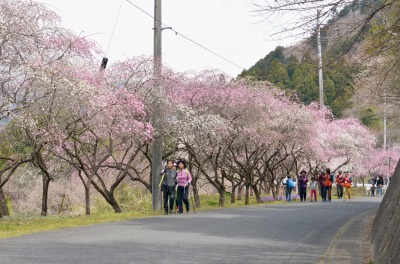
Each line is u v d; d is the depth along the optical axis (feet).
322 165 202.59
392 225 31.04
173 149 109.40
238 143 132.67
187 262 33.65
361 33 35.19
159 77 93.25
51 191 120.37
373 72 61.21
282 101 151.12
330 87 238.48
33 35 70.13
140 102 85.76
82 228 55.36
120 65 93.25
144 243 42.50
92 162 91.35
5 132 79.97
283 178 185.68
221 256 36.60
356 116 216.74
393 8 37.52
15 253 36.17
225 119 116.78
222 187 118.73
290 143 157.79
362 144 213.66
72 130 77.66
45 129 74.08
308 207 101.14
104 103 77.25
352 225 60.95
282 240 46.57
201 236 48.16
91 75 81.61
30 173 109.50
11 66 71.26
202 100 114.32
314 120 160.56
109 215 75.87
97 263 32.30
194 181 114.42
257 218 69.77
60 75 73.36
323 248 41.96
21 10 71.61
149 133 87.10
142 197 122.62
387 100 83.20
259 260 35.40
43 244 41.19
